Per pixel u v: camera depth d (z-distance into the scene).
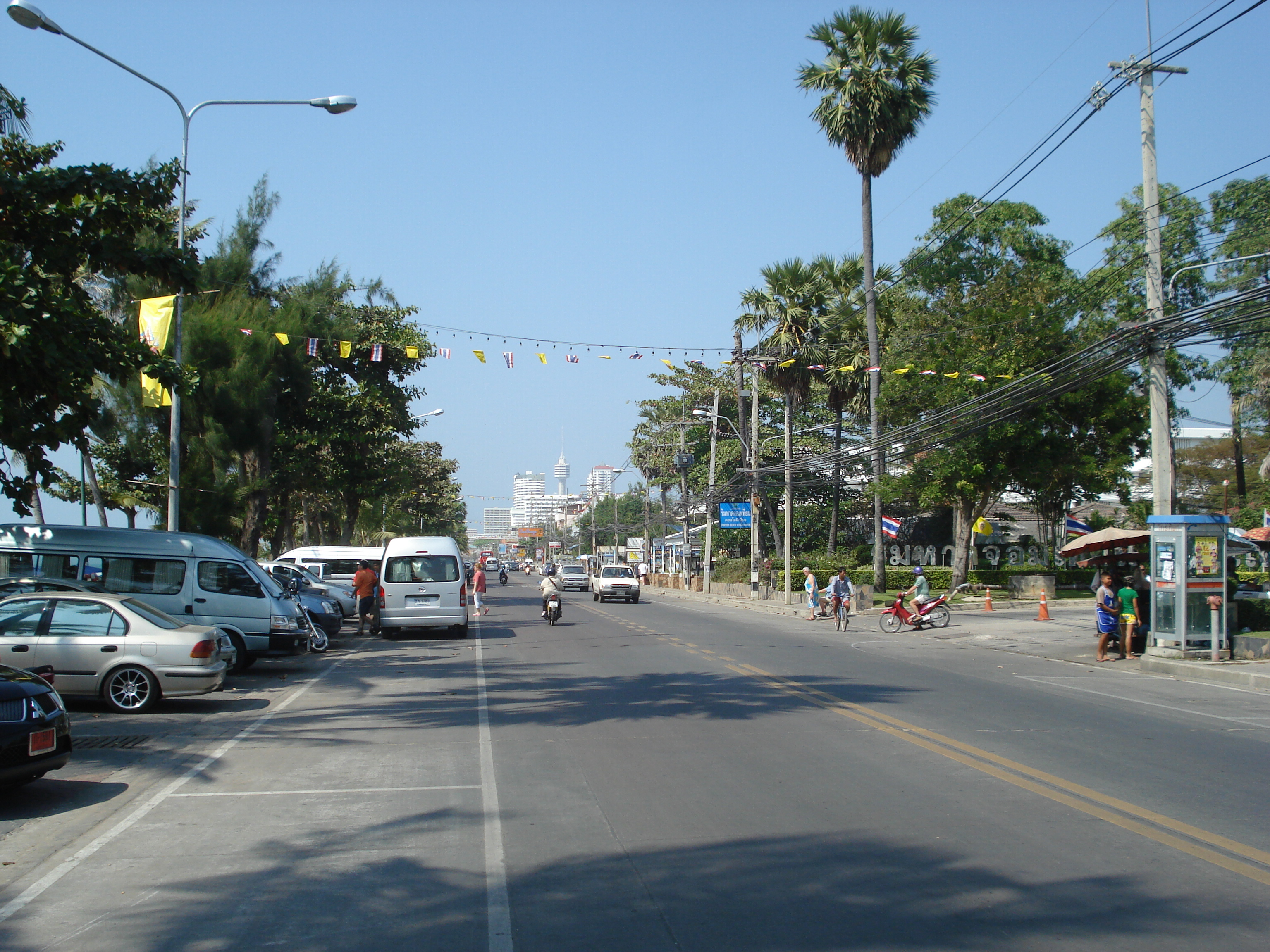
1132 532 22.84
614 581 46.03
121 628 13.19
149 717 12.74
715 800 7.97
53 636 13.09
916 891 5.78
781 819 7.39
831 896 5.71
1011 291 37.09
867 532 58.66
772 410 63.72
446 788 8.55
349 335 33.31
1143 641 20.86
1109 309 39.44
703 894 5.77
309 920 5.42
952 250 46.44
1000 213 46.03
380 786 8.70
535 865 6.36
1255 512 39.12
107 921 5.44
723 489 50.19
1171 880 5.92
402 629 25.92
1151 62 16.95
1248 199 35.97
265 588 18.31
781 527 59.75
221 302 29.67
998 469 35.41
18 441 11.50
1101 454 37.97
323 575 33.72
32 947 5.08
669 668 17.72
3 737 7.78
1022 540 55.06
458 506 96.00
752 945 5.00
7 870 6.39
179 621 14.12
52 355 10.47
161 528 29.53
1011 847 6.61
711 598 49.06
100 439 28.64
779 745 10.32
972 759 9.48
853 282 42.69
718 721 11.87
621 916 5.43
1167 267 36.69
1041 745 10.26
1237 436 41.31
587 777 8.88
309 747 10.63
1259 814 7.43
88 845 6.94
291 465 34.28
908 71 33.81
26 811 7.96
